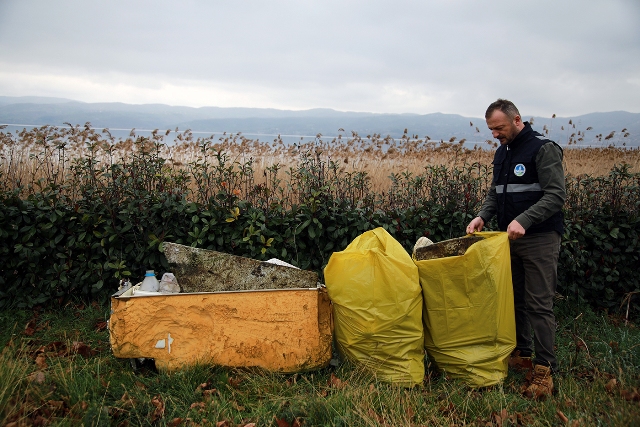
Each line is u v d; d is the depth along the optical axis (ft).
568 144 33.78
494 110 10.73
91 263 13.44
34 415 8.17
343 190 15.97
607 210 15.39
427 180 17.21
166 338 9.98
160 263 13.80
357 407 8.60
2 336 11.78
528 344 11.68
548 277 10.46
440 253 11.10
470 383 10.10
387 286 9.68
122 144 22.26
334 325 10.64
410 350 10.03
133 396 9.13
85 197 14.05
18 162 21.70
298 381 10.29
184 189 14.42
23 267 13.62
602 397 9.45
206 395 9.38
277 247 14.12
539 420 8.79
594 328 13.85
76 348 11.12
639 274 14.97
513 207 10.85
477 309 9.87
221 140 29.71
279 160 29.12
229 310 10.05
